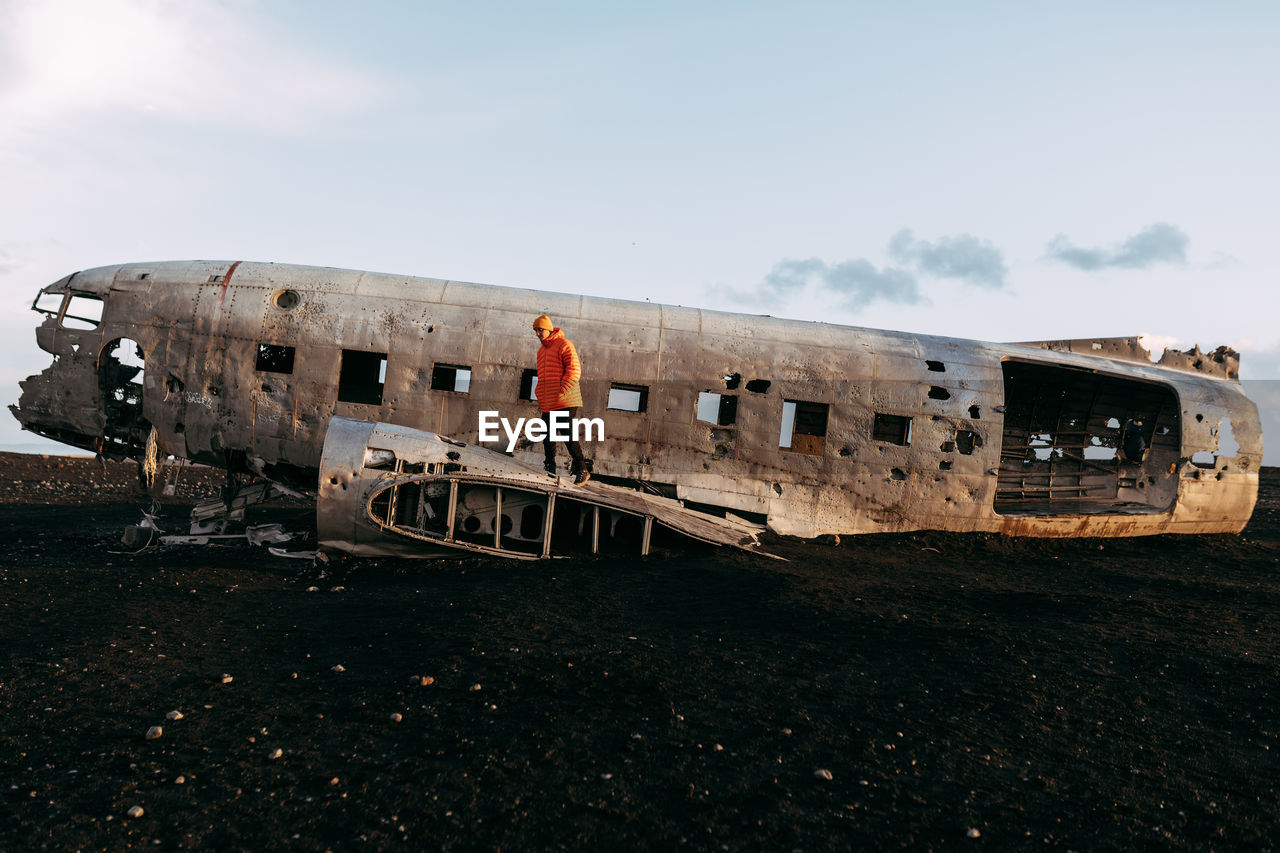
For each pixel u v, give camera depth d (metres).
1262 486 23.97
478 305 11.59
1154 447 13.98
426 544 9.42
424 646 6.16
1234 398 13.41
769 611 7.60
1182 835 3.64
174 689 5.08
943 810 3.82
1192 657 6.48
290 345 11.09
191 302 11.18
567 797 3.82
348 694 5.10
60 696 4.87
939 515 12.07
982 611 7.92
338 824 3.51
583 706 5.01
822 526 11.82
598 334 11.59
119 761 4.05
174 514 14.27
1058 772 4.30
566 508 10.77
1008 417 15.09
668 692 5.30
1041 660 6.33
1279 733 4.94
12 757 4.04
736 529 11.02
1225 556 12.07
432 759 4.19
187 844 3.31
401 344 11.19
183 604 7.25
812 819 3.69
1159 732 4.93
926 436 11.99
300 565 9.36
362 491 9.27
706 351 11.71
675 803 3.80
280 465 11.22
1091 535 12.68
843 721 4.94
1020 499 14.34
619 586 8.52
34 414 11.47
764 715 4.98
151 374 11.05
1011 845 3.52
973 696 5.46
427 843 3.38
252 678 5.37
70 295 11.50
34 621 6.46
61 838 3.30
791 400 11.78
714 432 11.61
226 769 4.00
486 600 7.72
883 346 12.34
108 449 11.84
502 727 4.64
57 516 13.27
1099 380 14.46
